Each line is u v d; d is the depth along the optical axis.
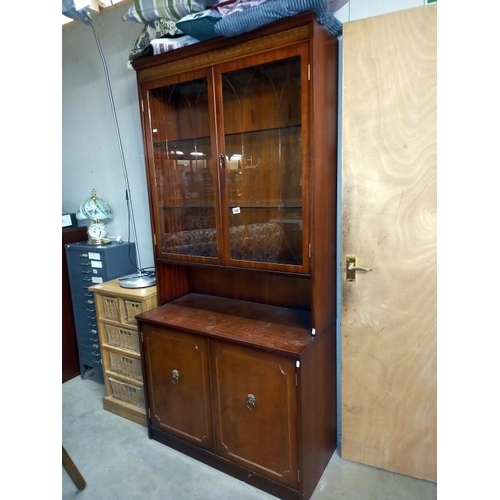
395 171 1.57
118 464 1.88
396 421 1.74
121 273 2.55
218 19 1.48
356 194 1.65
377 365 1.74
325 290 1.68
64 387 2.65
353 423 1.83
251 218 1.73
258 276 2.06
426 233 1.56
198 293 2.29
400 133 1.54
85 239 2.81
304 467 1.57
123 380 2.27
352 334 1.76
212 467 1.84
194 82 1.76
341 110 1.70
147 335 1.95
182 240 1.97
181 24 1.52
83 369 2.77
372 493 1.65
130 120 2.47
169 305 2.10
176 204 1.97
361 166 1.62
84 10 2.12
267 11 1.36
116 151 2.60
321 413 1.73
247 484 1.73
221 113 1.67
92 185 2.79
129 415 2.25
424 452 1.71
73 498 1.68
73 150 2.83
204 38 1.60
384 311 1.69
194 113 1.85
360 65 1.56
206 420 1.81
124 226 2.68
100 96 2.58
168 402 1.94
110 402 2.33
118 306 2.20
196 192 1.88
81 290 2.63
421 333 1.63
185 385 1.85
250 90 1.68
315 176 1.49
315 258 1.55
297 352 1.48
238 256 1.76
